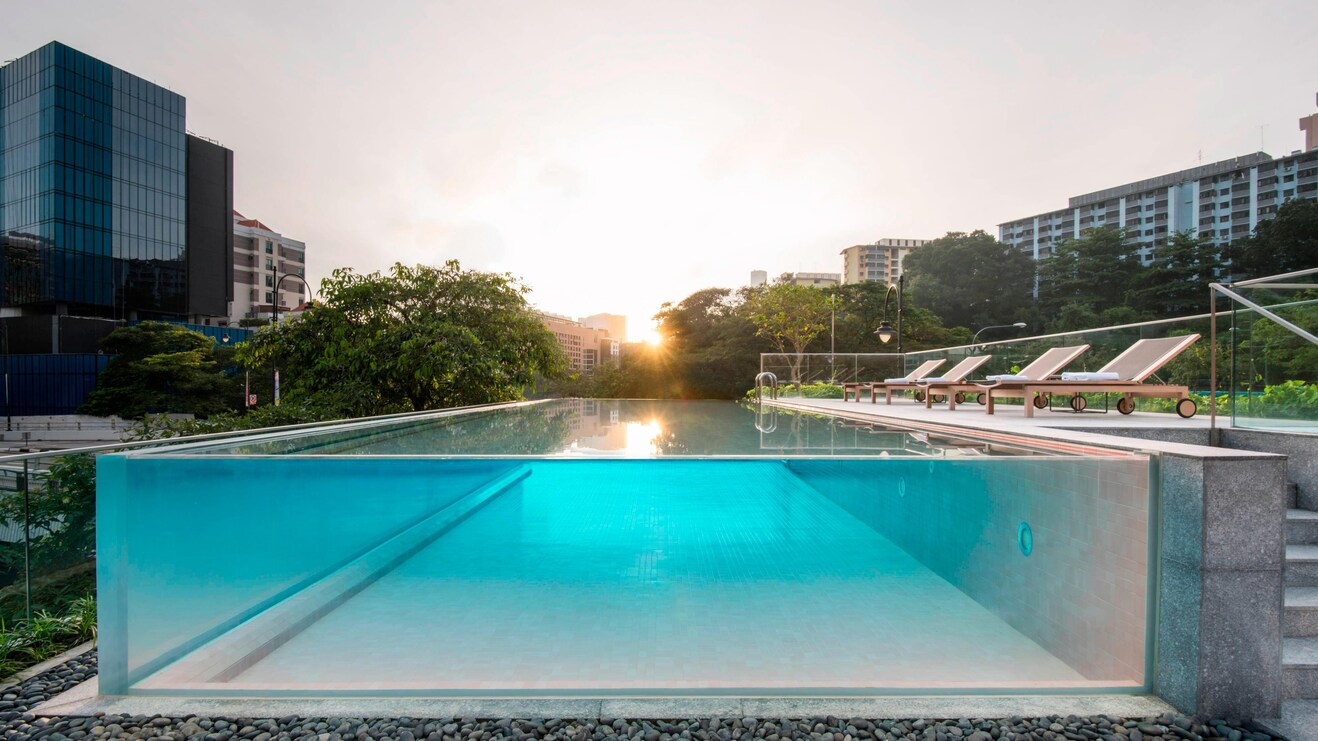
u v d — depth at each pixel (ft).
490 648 9.17
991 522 9.70
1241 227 229.45
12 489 8.70
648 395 88.79
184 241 171.53
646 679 7.99
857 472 13.16
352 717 6.78
